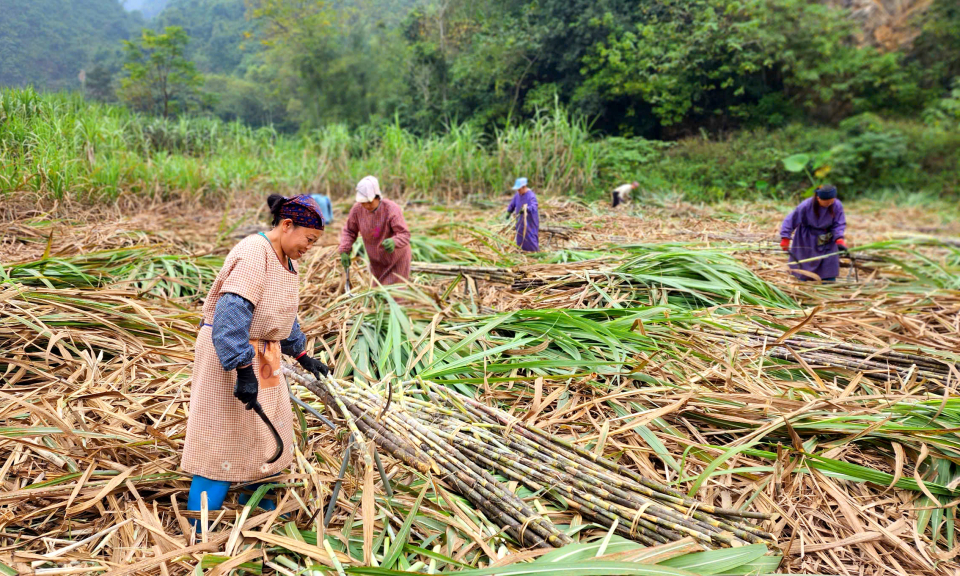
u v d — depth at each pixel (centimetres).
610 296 466
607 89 1991
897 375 362
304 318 458
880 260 587
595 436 297
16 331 353
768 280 541
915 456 290
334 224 902
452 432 281
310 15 2850
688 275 498
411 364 358
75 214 764
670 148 1838
